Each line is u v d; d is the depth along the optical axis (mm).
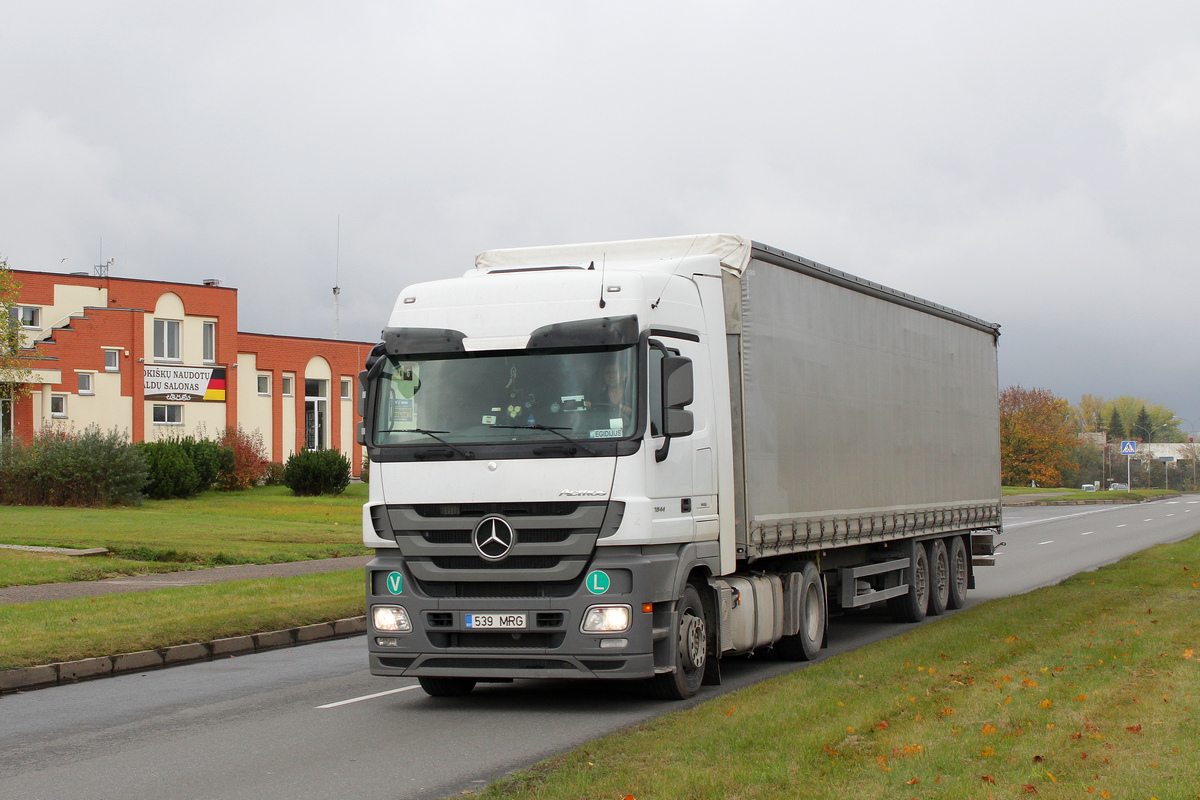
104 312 51688
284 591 18141
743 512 11227
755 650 13195
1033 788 6309
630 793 6523
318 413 62750
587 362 9602
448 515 9664
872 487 14688
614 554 9398
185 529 28297
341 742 8805
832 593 14445
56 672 12156
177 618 15031
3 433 37688
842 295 14031
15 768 8117
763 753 7355
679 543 10016
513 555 9445
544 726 9320
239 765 8062
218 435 50656
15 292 42938
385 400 9969
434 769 7836
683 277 10633
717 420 10836
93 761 8289
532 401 9617
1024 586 21469
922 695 9336
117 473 36438
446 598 9602
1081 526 43250
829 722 8297
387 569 9797
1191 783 6414
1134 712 8414
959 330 18594
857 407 14312
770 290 12109
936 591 17516
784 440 12234
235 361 56781
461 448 9617
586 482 9375
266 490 48312
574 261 11852
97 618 14922
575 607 9359
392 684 11719
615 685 11234
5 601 16531
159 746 8781
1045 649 11750
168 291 54594
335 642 15391
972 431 19109
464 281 10062
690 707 9945
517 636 9531
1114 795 6207
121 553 23016
